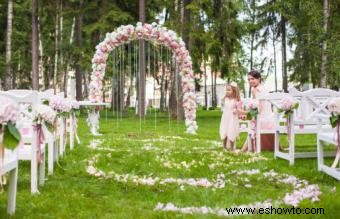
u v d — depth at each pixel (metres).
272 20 27.66
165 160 7.87
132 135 13.41
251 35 28.59
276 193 5.21
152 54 26.98
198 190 5.37
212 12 22.41
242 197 5.00
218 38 21.95
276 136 8.14
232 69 22.78
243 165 7.43
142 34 14.58
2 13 28.39
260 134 9.48
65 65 27.86
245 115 9.45
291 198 4.70
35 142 5.23
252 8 27.86
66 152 8.97
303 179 6.23
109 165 7.46
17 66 29.23
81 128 16.58
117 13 23.88
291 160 7.40
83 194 5.25
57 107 7.08
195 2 20.34
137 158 8.13
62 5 26.50
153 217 4.17
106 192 5.42
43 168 5.73
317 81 23.19
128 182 5.92
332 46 18.89
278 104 8.16
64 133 8.41
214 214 4.25
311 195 4.78
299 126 8.27
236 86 9.64
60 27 27.28
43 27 28.30
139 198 5.11
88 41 27.39
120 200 4.95
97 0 25.28
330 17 19.98
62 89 28.95
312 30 20.73
